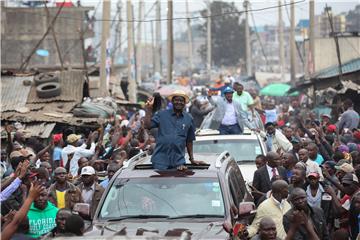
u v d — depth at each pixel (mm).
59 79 35656
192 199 13484
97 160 20531
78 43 70750
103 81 40250
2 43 70250
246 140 22219
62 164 22578
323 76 46000
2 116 31531
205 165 14469
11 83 35812
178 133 14422
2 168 20250
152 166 14523
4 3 70375
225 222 12500
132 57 54625
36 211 13805
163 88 53781
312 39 54438
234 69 131125
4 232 10406
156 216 13312
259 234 12266
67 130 28875
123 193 13711
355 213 15070
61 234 12328
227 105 24938
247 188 17156
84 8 71062
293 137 25172
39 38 70875
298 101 56156
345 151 21484
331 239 15289
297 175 15820
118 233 12211
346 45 59125
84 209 13156
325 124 29828
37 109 33281
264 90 64562
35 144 25359
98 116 32719
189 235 11992
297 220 12297
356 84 38531
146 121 14562
